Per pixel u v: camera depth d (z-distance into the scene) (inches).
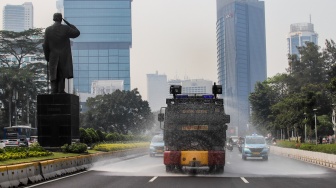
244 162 1387.8
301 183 723.4
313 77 3814.0
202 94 962.7
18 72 3619.6
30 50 3836.1
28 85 3656.5
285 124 3011.8
